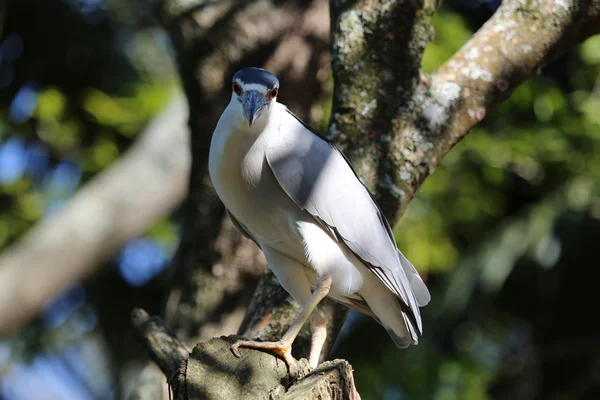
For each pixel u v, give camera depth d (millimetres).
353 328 13922
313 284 5855
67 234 11445
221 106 7910
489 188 13438
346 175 5516
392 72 5805
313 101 8414
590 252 14188
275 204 5430
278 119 5484
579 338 15148
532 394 15188
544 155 12797
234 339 4652
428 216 12445
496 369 14555
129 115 13023
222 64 7934
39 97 12250
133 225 11695
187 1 7957
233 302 7797
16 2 13695
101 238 11352
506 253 13523
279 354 4633
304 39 8141
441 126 5789
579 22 5984
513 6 6055
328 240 5402
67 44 13828
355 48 5840
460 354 13555
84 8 13883
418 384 12328
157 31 14031
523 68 5945
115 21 13906
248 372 4480
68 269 11555
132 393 7836
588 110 12461
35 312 11641
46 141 12914
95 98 12891
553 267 14523
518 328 15617
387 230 5672
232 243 7734
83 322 14633
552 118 12758
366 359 13555
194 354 4574
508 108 12555
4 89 13984
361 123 5773
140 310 5852
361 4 5906
